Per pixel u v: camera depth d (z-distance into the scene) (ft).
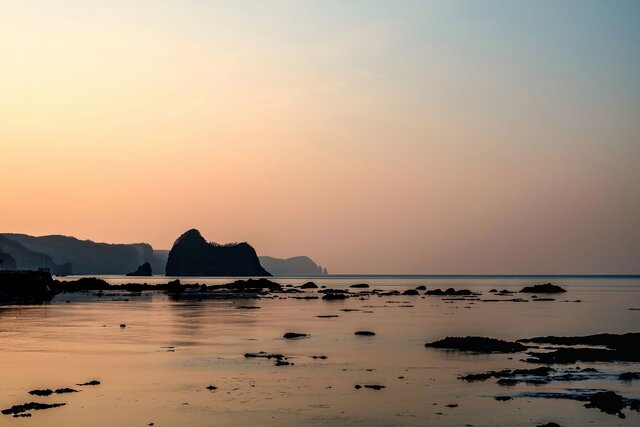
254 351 175.42
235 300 455.22
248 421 103.96
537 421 103.14
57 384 130.52
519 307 373.61
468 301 443.32
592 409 109.60
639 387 125.70
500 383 130.00
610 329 239.71
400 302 430.20
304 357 164.04
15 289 444.55
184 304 403.34
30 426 100.42
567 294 556.92
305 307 373.81
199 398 118.42
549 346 185.06
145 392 123.24
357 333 217.77
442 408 111.04
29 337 207.41
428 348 180.34
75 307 364.99
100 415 107.04
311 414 107.86
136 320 277.03
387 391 123.75
